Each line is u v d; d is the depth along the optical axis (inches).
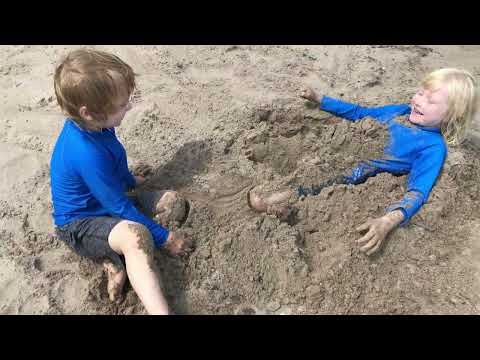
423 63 74.7
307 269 43.0
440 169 49.0
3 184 52.4
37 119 61.4
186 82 68.0
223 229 46.3
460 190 48.9
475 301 41.8
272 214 46.3
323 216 47.6
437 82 48.0
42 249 45.6
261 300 41.9
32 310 40.4
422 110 48.9
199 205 48.3
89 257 43.9
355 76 70.2
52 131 59.4
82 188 41.7
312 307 41.6
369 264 44.0
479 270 43.9
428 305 41.7
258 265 43.3
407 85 68.7
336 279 42.8
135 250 38.8
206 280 42.7
